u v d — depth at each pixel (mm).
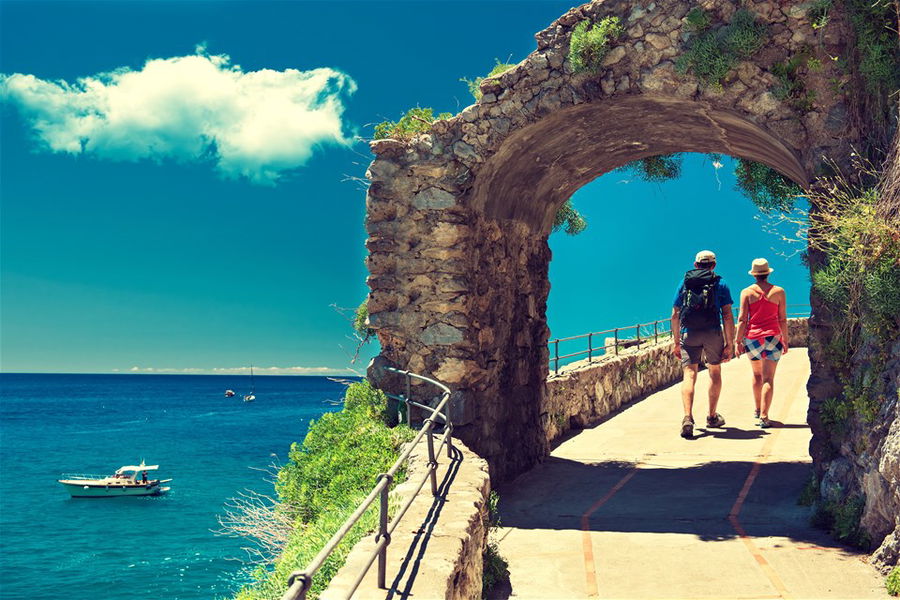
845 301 6512
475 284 9477
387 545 4449
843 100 7312
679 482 8953
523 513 8117
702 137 9836
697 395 16031
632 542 6762
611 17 8258
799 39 7477
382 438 8344
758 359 11742
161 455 58469
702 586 5559
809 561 5910
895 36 6645
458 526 5113
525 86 8773
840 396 7055
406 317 9266
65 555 27609
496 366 9969
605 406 14828
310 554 5688
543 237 12258
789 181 11836
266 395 191375
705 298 11422
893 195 6020
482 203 9672
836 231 6668
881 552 5617
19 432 84750
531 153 9703
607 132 9797
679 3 8016
